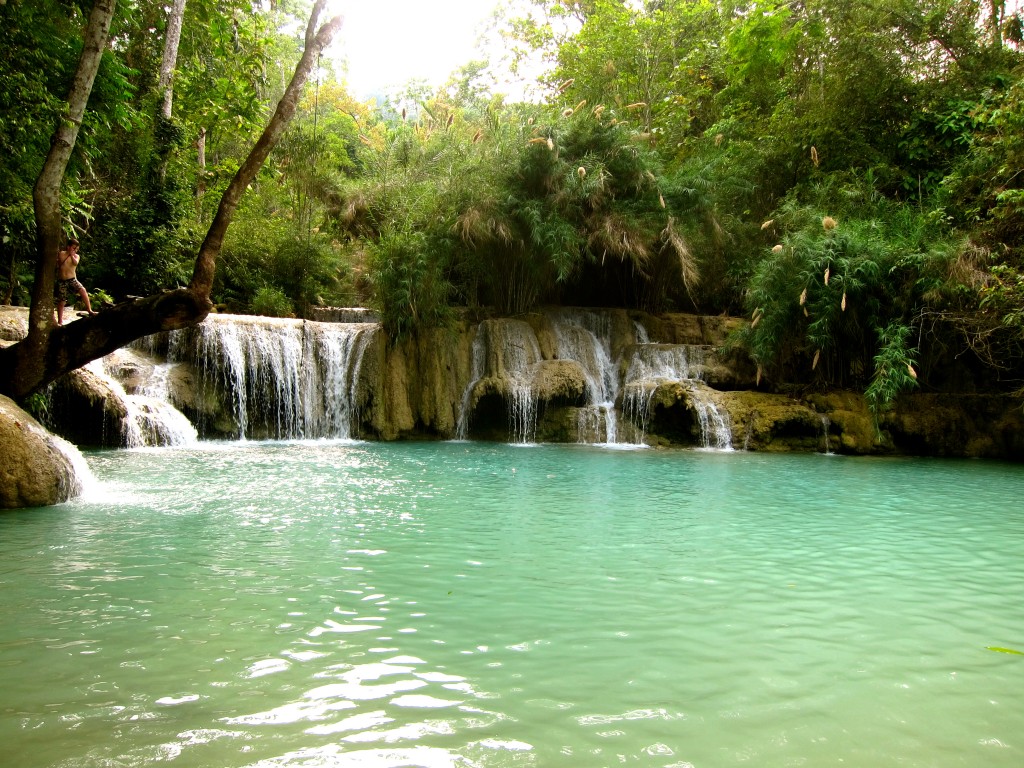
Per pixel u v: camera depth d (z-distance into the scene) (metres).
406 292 16.66
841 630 4.26
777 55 24.11
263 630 4.09
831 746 2.84
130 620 4.23
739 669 3.63
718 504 8.74
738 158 22.20
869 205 18.12
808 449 15.64
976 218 15.21
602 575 5.42
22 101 11.23
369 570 5.46
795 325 16.64
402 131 26.20
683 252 19.02
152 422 13.93
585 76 25.72
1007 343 15.16
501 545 6.37
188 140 22.47
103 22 8.34
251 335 16.16
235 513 7.68
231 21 22.42
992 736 2.96
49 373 8.38
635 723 3.01
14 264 15.67
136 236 19.30
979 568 5.79
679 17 25.22
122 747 2.72
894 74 20.20
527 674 3.52
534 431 16.88
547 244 18.05
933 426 15.30
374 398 16.89
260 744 2.76
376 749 2.74
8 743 2.74
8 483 7.75
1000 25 20.53
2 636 3.94
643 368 18.14
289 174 24.38
